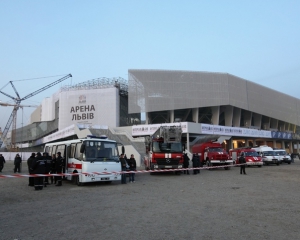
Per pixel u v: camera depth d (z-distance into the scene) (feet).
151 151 71.82
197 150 105.29
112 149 53.72
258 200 32.73
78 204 32.12
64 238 19.12
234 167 104.73
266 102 256.93
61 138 178.70
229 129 182.29
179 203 31.60
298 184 48.16
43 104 310.65
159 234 19.70
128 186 49.78
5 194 40.93
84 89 224.33
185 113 231.71
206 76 209.46
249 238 18.48
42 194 40.73
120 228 21.43
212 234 19.49
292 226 21.26
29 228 21.91
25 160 179.83
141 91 203.51
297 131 331.98
